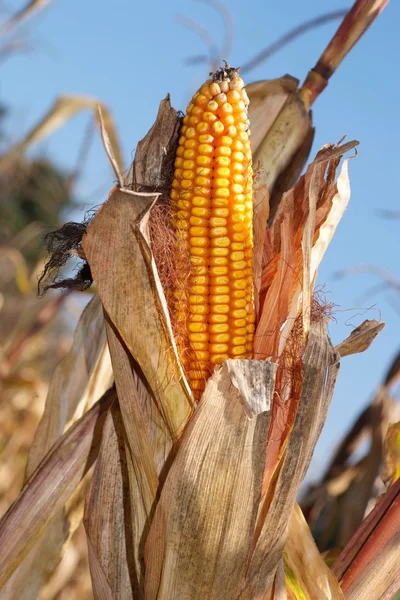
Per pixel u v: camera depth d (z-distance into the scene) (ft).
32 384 4.97
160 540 2.09
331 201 2.27
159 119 2.24
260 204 2.29
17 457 5.92
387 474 2.57
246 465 2.02
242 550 2.05
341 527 3.12
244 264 2.12
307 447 2.08
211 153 2.10
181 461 2.04
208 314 2.12
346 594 2.27
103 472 2.27
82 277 2.31
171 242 2.12
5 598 2.52
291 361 2.17
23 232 6.30
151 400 2.14
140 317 2.08
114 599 2.21
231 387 2.02
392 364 3.18
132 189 2.19
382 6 2.78
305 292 2.14
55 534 2.57
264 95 2.74
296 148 2.72
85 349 2.63
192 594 2.06
